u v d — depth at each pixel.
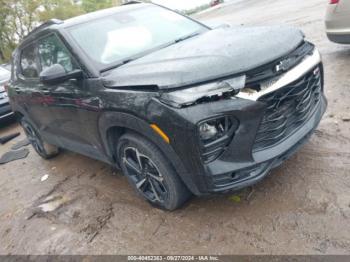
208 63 2.60
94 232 3.28
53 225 3.58
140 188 3.31
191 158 2.60
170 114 2.54
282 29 3.13
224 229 2.84
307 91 2.93
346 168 3.12
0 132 7.89
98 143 3.52
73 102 3.47
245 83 2.50
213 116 2.47
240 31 3.35
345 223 2.57
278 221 2.76
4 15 28.25
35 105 4.37
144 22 3.97
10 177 5.16
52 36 3.74
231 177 2.65
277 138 2.75
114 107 2.92
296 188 3.05
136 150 3.07
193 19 4.34
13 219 3.92
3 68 9.38
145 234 3.05
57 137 4.48
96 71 3.26
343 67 5.52
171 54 3.12
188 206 3.21
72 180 4.43
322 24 8.94
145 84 2.72
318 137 3.71
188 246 2.78
